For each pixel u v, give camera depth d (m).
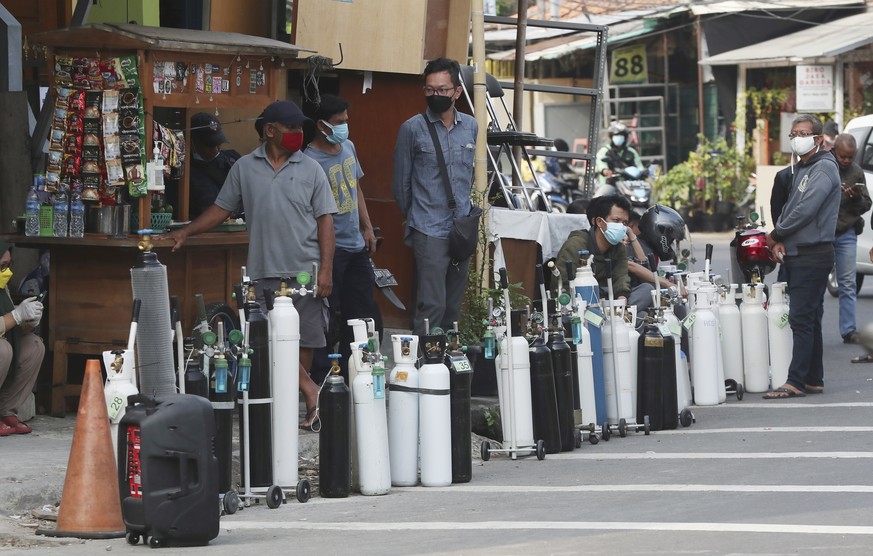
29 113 31.55
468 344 31.58
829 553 17.97
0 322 26.28
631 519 20.83
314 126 29.64
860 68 86.25
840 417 31.08
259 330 23.20
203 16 36.06
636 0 101.50
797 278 33.78
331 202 27.38
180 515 19.34
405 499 23.53
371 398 24.03
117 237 27.73
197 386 22.48
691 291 34.06
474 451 28.09
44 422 28.36
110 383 21.11
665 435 29.64
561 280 31.50
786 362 35.44
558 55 94.12
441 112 30.88
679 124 99.19
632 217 38.59
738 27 93.81
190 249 29.00
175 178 29.23
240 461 23.36
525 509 22.14
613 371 29.56
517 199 39.62
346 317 30.19
